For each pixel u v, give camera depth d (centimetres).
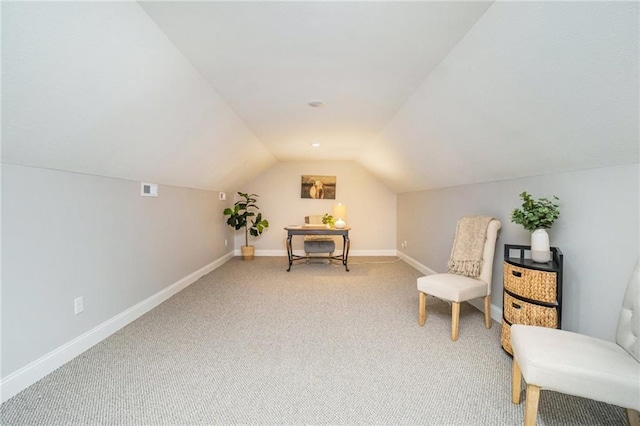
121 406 159
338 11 151
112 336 244
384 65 207
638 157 158
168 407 159
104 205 243
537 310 190
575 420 151
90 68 154
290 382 183
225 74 221
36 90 144
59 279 200
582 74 139
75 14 127
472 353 219
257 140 429
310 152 528
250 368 198
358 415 155
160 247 331
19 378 171
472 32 163
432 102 250
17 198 173
